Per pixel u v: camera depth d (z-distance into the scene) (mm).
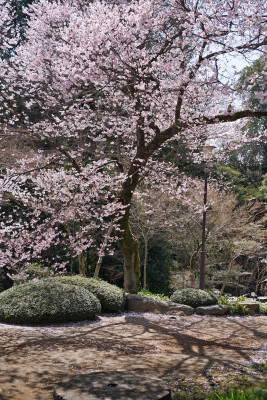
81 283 9406
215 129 10836
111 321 8672
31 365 5367
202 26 6879
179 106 8367
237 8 6555
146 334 7805
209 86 7043
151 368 5559
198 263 17594
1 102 10633
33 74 8711
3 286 14734
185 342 7422
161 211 13492
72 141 12711
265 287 17984
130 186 10062
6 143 11289
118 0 9844
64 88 7746
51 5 9148
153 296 11914
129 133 10844
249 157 27859
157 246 17141
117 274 15719
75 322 8211
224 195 15242
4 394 4297
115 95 8531
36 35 9086
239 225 15047
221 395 4125
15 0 15695
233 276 17375
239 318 10570
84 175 8461
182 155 15172
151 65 7965
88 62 6816
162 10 8203
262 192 21812
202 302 10922
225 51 6809
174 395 4301
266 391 3988
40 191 11180
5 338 6625
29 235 6922
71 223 13258
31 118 13180
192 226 15961
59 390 3346
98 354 6121
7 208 13578
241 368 5711
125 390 3355
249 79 6785
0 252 6738
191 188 13594
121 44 7152
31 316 7672
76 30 7027
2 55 11609
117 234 10609
